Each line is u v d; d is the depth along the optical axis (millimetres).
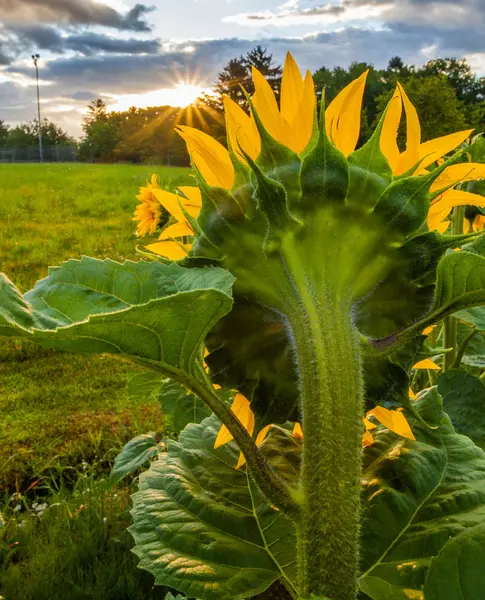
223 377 774
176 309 620
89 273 686
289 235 709
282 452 1131
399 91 787
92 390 4930
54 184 24281
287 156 733
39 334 601
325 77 35906
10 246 12500
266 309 741
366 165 730
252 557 985
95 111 71938
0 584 2730
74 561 2836
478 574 708
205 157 796
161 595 2662
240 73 46812
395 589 911
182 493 1078
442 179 816
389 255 718
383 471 1062
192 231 864
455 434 1143
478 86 42750
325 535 684
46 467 3635
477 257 679
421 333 771
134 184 24438
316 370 695
